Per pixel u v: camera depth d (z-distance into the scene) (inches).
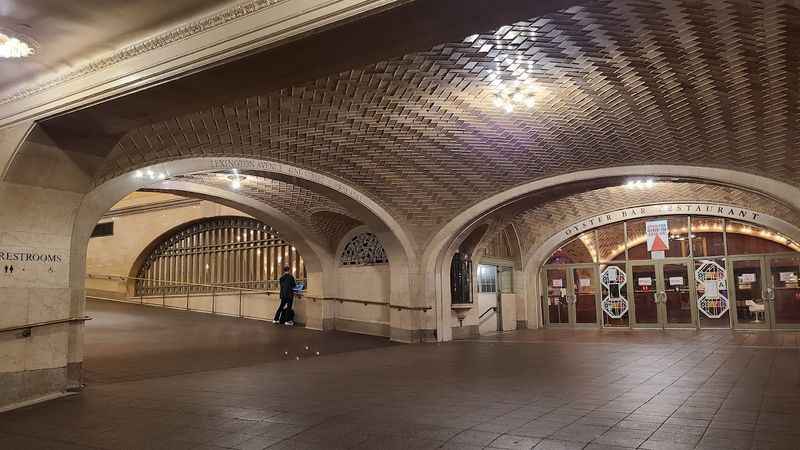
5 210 261.4
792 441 184.5
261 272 759.1
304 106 346.6
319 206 598.9
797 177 446.0
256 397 271.0
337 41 176.4
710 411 230.7
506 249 764.0
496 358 426.0
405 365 390.6
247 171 441.4
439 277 603.8
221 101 222.2
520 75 314.0
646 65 301.1
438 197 553.0
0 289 260.7
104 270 896.3
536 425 211.5
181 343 492.4
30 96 240.5
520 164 492.4
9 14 189.8
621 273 744.3
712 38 269.3
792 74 303.4
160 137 341.7
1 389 257.3
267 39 178.5
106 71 217.3
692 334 626.2
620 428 205.0
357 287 655.1
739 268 687.1
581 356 429.7
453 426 211.3
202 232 826.2
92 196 331.9
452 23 167.3
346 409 242.5
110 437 202.2
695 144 434.9
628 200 711.7
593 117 380.8
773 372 331.6
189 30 194.9
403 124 388.2
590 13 248.8
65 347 284.5
